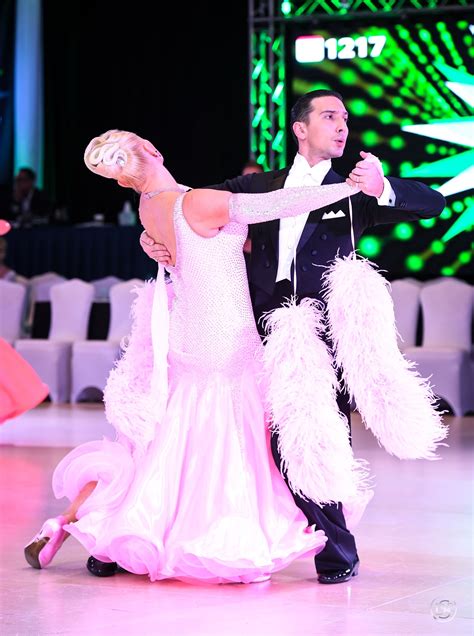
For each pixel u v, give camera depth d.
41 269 14.85
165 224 4.79
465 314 12.45
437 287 12.55
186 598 4.44
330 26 15.56
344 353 4.64
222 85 18.03
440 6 15.00
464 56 15.12
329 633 3.92
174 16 18.09
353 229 4.83
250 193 4.85
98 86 18.50
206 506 4.66
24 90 18.42
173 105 18.23
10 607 4.30
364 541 5.62
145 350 5.04
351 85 15.54
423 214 4.78
